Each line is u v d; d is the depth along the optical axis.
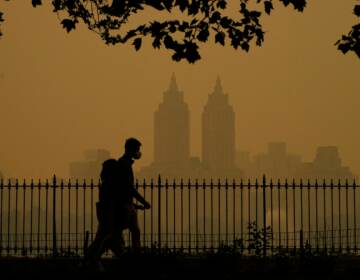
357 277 45.88
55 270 46.16
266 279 44.75
